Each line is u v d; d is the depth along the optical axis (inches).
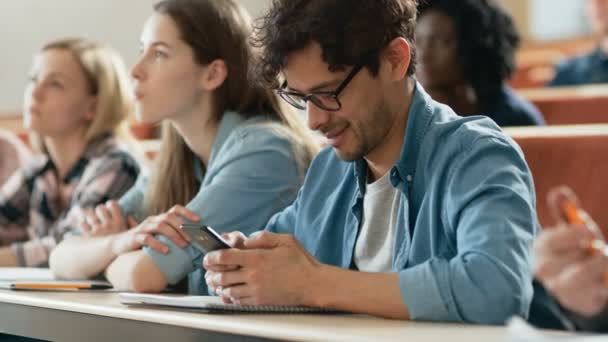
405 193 68.7
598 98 151.5
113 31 234.4
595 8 224.7
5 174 163.6
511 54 146.6
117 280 87.5
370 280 59.6
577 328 49.0
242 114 97.3
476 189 61.7
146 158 132.3
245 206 92.0
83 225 101.6
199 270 88.9
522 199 60.7
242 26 97.0
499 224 59.0
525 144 104.6
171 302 63.7
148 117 95.1
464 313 56.6
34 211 131.9
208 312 61.4
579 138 102.1
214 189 91.9
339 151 67.1
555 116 154.6
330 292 60.1
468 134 65.7
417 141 68.4
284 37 63.5
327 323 54.7
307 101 64.7
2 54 224.7
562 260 48.9
